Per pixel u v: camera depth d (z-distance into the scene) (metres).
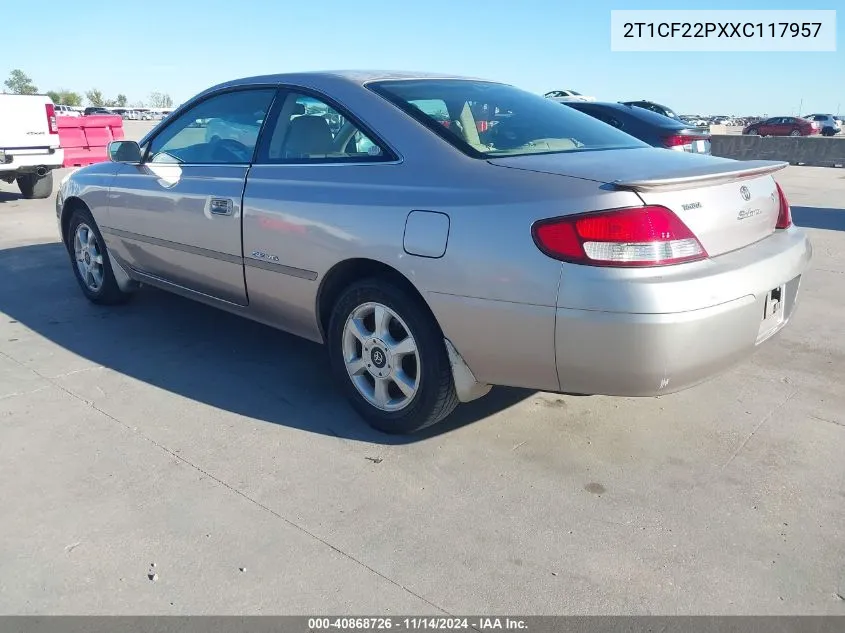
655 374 2.46
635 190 2.42
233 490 2.73
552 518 2.57
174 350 4.18
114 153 4.19
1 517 2.54
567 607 2.15
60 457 2.95
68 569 2.29
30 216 9.01
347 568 2.31
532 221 2.52
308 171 3.28
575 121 3.48
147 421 3.28
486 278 2.60
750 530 2.51
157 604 2.14
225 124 3.84
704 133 8.89
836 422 3.31
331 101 3.32
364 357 3.16
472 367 2.79
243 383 3.72
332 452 3.02
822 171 16.66
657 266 2.42
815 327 4.64
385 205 2.90
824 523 2.55
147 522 2.53
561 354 2.53
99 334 4.46
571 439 3.15
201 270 3.88
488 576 2.28
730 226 2.69
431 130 3.00
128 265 4.56
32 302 5.14
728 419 3.33
